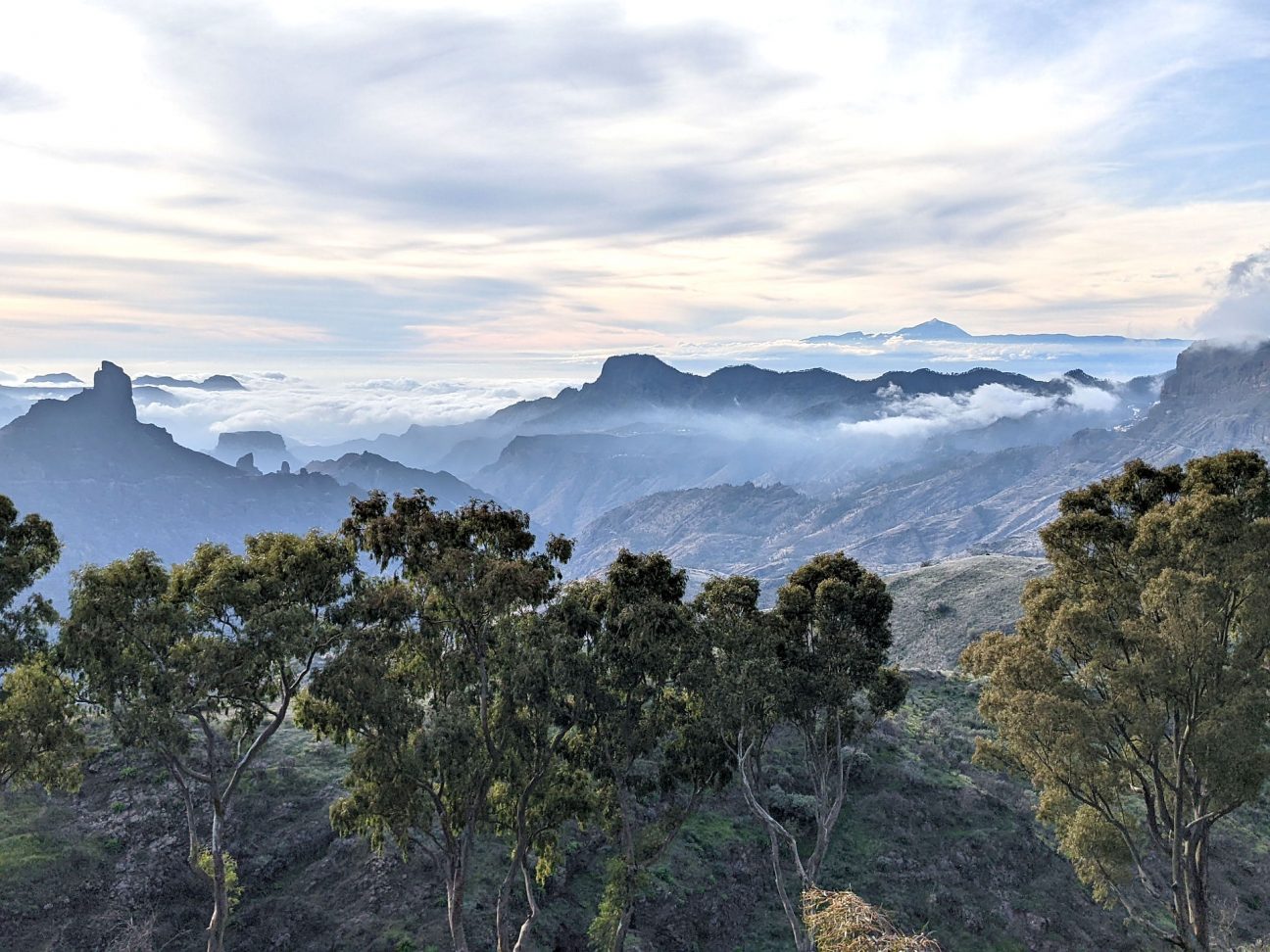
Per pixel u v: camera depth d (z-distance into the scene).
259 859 35.09
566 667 28.33
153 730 24.20
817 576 38.91
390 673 27.69
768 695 34.72
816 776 40.91
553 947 33.56
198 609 25.80
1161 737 27.11
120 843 34.69
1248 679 26.33
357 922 32.62
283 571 26.41
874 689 37.75
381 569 28.25
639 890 30.91
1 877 31.30
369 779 26.42
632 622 30.34
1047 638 29.94
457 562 26.31
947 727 59.69
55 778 27.44
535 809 30.12
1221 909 40.09
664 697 33.91
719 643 34.59
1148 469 32.88
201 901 32.97
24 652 26.91
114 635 24.72
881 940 17.98
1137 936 39.09
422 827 29.00
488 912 33.75
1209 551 26.58
